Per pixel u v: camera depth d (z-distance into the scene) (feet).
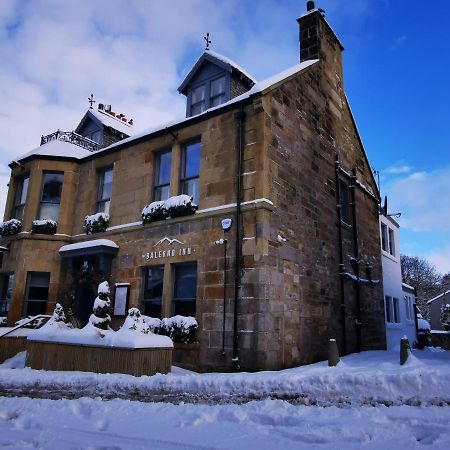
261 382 22.48
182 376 25.11
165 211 39.01
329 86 49.47
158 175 43.16
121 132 60.18
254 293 31.50
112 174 47.62
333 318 41.32
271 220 33.94
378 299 54.08
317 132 44.60
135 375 26.71
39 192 49.52
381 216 63.26
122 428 17.22
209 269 34.81
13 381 27.45
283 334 32.96
